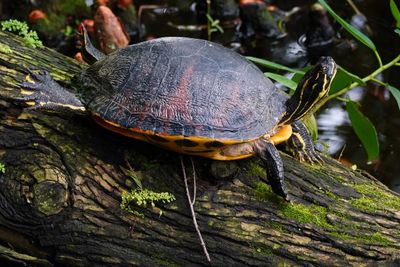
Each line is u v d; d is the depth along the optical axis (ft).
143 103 14.53
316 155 17.20
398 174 23.65
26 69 17.07
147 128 14.29
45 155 15.60
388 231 15.28
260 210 15.34
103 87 15.24
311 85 15.28
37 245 15.49
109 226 15.25
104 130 16.19
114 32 28.19
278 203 15.42
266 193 15.55
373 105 27.40
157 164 15.70
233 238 15.05
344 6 35.73
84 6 32.96
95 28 28.50
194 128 14.23
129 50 15.67
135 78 14.89
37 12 31.17
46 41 31.19
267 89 15.60
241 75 15.14
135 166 15.70
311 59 31.45
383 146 25.02
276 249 14.97
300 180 16.10
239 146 14.98
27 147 15.78
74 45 31.24
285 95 16.21
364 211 15.61
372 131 21.50
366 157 24.50
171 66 14.87
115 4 32.83
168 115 14.33
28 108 15.46
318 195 15.83
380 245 14.98
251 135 14.56
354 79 19.71
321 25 32.24
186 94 14.49
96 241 15.24
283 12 35.63
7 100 16.17
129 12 32.65
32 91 15.10
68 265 15.55
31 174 15.19
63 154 15.61
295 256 14.92
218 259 15.01
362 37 18.90
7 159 15.65
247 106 14.76
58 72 17.92
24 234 15.39
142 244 15.19
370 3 35.86
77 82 16.19
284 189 15.01
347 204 15.74
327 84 15.24
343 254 14.92
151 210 15.28
